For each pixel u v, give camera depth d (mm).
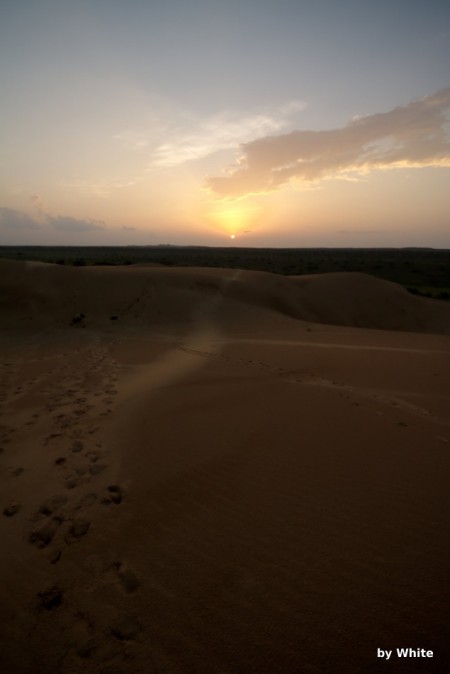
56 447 4023
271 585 2121
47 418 4887
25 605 2061
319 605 1979
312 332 13789
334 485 3137
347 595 2033
